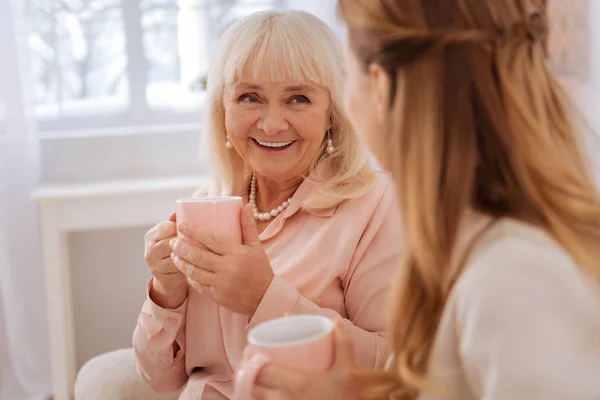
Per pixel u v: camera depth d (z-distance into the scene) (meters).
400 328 0.89
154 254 1.33
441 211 0.81
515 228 0.80
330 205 1.41
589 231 0.81
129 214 2.53
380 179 1.46
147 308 1.43
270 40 1.36
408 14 0.81
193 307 1.42
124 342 2.97
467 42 0.79
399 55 0.81
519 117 0.79
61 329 2.54
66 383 2.56
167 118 2.98
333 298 1.39
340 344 0.87
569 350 0.73
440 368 0.81
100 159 2.86
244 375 0.84
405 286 0.88
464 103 0.80
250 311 1.27
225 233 1.24
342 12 0.89
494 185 0.82
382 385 0.89
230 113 1.41
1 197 2.66
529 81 0.81
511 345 0.73
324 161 1.46
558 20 2.14
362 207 1.41
